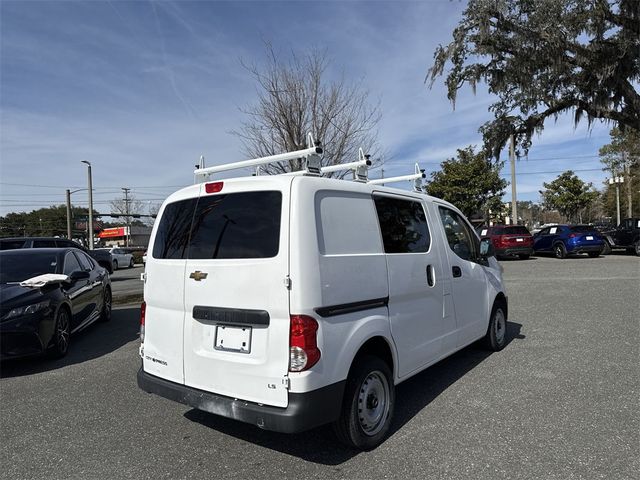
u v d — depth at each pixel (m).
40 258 7.28
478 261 5.72
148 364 3.97
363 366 3.49
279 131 11.36
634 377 4.85
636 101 15.91
